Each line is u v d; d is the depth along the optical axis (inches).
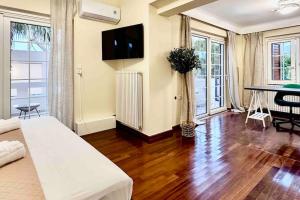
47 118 87.7
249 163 95.9
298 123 160.2
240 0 143.1
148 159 101.4
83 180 38.1
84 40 134.8
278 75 206.5
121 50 132.4
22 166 43.9
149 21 121.6
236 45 223.8
